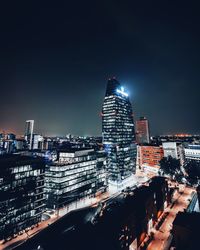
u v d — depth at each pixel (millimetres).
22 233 78562
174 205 95125
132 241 57344
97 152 150625
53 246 57219
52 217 96125
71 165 111938
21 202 79688
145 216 66688
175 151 186125
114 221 54812
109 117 190750
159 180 96188
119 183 169875
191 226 50781
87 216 92688
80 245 49094
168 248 57938
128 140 199625
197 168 153375
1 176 73188
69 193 108500
